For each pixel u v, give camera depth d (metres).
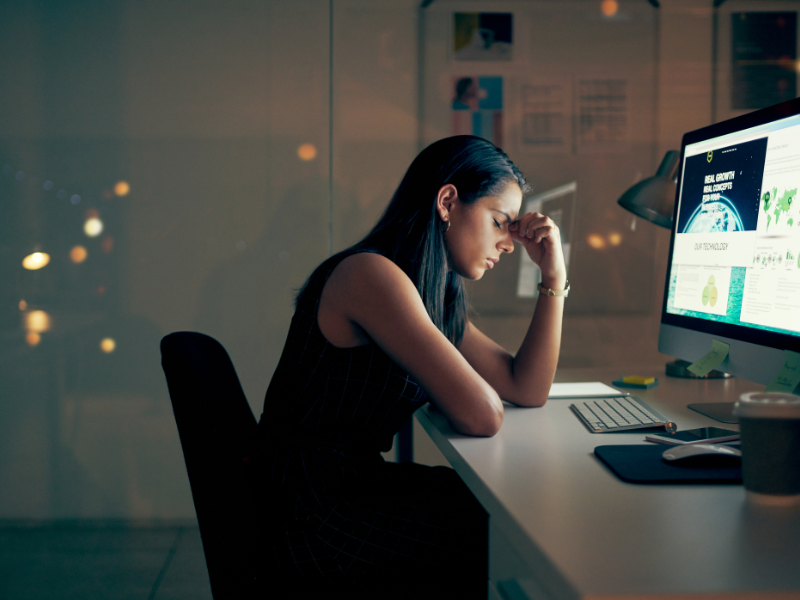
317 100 2.41
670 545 0.51
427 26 2.40
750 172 1.05
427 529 0.87
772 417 0.60
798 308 0.90
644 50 2.43
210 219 2.44
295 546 0.87
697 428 0.98
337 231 2.45
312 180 2.43
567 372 1.57
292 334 0.99
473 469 0.75
